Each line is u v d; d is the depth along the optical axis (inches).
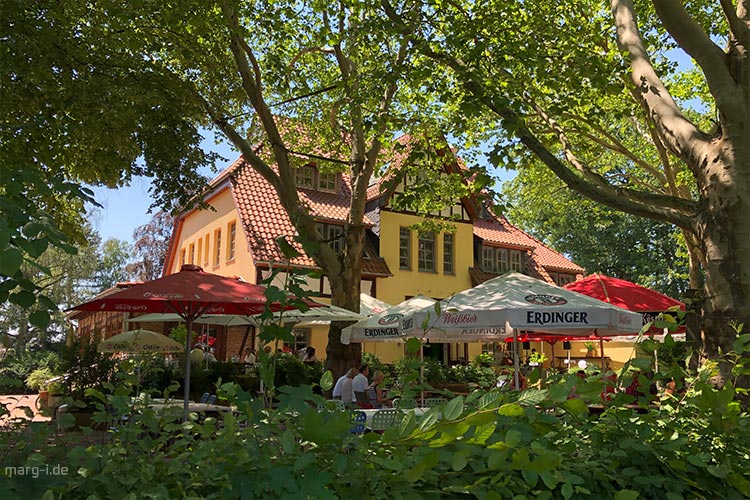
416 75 382.9
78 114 427.8
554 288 383.9
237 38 491.2
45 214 102.1
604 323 347.6
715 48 286.7
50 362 800.9
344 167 736.3
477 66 372.2
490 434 79.7
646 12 548.1
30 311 93.4
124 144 445.4
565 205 1011.3
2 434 90.2
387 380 114.3
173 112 478.0
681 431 116.2
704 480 110.7
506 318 342.3
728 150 279.4
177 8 415.8
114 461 80.8
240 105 619.8
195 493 75.9
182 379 510.6
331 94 641.0
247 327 762.2
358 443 81.7
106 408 102.7
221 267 1001.5
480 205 328.8
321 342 915.4
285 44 559.8
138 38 460.1
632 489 102.3
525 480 82.4
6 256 83.1
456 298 375.9
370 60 510.6
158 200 530.3
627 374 116.0
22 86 409.4
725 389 109.5
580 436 110.5
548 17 499.2
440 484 83.7
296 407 88.4
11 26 385.1
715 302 269.0
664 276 1572.3
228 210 995.3
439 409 80.7
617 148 661.3
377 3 409.7
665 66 537.3
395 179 410.9
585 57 395.5
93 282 1941.4
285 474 72.9
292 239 112.7
